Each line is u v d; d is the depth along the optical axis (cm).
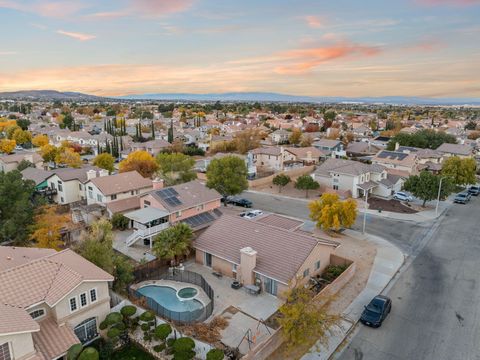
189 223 4322
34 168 6456
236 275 3309
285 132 12988
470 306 2964
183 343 2242
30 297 2200
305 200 6181
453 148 9031
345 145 11188
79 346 2119
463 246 4206
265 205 5872
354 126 16225
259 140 11462
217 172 5684
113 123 15038
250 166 7862
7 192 3969
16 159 7412
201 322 2698
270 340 2345
